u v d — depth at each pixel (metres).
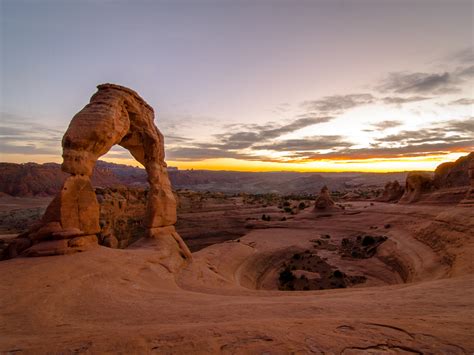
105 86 21.80
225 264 34.88
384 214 63.00
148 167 27.14
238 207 84.50
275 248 48.50
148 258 20.34
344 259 44.22
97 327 8.02
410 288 13.88
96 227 19.41
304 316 8.50
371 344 5.40
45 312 9.55
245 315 8.91
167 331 6.44
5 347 6.06
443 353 4.93
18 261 15.41
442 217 33.03
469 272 19.42
